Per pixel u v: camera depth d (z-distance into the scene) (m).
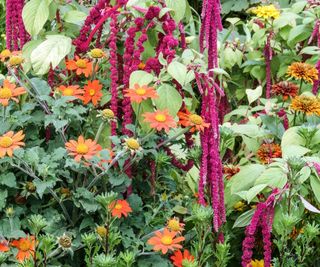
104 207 2.22
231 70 3.98
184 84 2.37
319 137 2.69
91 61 2.67
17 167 2.18
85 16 2.89
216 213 2.39
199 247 2.30
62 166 2.32
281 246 2.27
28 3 2.73
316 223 2.60
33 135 2.45
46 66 2.58
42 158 2.26
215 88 2.48
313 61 3.68
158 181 2.62
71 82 2.75
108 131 2.56
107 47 2.92
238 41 3.99
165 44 2.49
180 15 2.60
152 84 2.52
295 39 3.79
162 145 2.53
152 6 2.51
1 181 2.19
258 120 3.21
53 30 2.94
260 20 4.08
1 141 2.14
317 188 2.41
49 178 2.20
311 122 2.97
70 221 2.33
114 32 2.50
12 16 2.73
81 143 2.21
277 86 3.05
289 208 2.28
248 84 4.01
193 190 2.80
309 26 3.74
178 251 2.29
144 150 2.36
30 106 2.39
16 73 2.60
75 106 2.52
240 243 2.80
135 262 2.29
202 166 2.40
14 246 2.21
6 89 2.32
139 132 2.46
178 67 2.39
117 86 2.57
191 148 2.59
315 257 2.57
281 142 2.78
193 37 3.59
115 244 2.18
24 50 2.73
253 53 3.92
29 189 2.24
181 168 2.65
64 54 2.60
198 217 2.26
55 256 2.26
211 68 2.52
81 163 2.24
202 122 2.37
